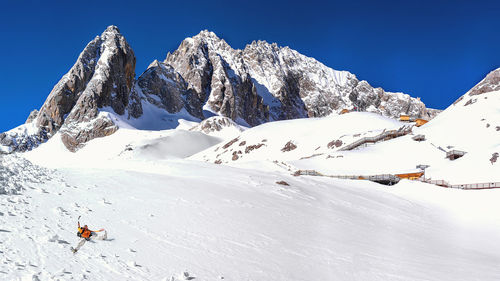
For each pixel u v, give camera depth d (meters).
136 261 11.62
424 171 75.69
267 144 171.38
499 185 59.22
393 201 43.75
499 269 18.56
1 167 19.67
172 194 23.28
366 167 92.44
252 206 24.38
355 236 22.20
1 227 11.57
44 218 13.66
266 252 15.36
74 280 9.23
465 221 38.94
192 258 12.94
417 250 21.27
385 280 14.25
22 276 8.69
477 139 93.69
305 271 13.93
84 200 17.95
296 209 27.03
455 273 16.52
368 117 168.50
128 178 26.53
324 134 161.12
